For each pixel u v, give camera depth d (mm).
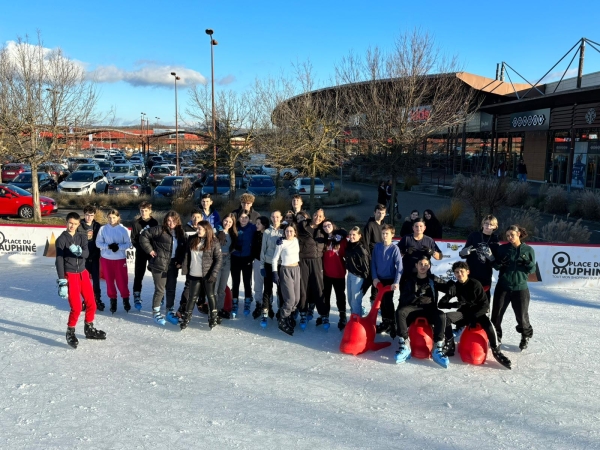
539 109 31016
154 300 7523
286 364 6191
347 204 24078
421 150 18734
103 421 4688
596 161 29406
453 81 19188
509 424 4785
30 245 11664
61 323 7566
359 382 5707
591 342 7105
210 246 7168
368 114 17656
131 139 100438
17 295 9055
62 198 23062
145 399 5168
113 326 7488
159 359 6262
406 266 6891
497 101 35344
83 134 20219
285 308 7121
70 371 5859
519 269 6594
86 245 6676
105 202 22531
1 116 16594
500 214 17719
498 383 5758
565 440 4504
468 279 6340
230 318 7918
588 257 10219
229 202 20297
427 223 10352
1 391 5301
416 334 6512
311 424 4703
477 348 6277
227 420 4746
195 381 5633
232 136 23797
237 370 5969
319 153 19969
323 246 7375
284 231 7082
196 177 30297
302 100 22734
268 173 33844
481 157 39719
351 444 4359
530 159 37781
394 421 4801
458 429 4672
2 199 18500
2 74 16516
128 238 8031
